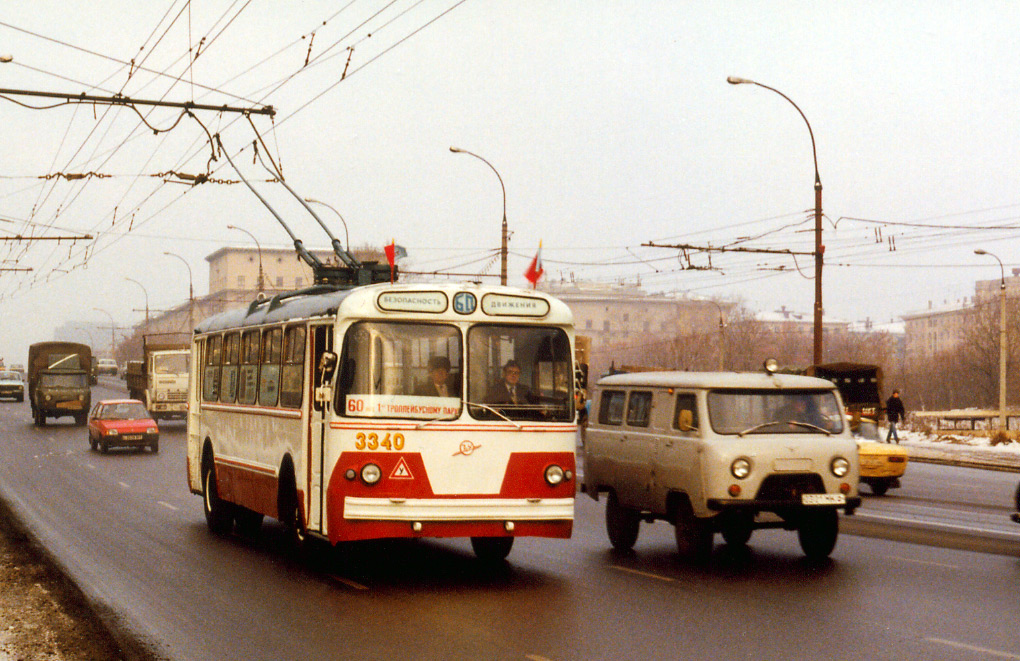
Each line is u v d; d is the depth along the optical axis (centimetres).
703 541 1210
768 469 1178
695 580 1117
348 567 1229
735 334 9119
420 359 1086
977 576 1130
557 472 1108
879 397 3195
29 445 3875
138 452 3522
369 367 1074
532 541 1466
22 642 859
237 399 1477
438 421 1077
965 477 2736
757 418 1215
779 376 1264
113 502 2039
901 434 4447
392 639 849
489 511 1079
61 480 2533
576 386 1134
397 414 1071
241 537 1535
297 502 1202
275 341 1318
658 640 834
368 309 1083
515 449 1095
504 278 3281
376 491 1058
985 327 7706
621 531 1355
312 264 1798
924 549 1341
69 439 4206
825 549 1255
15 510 1894
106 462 3111
